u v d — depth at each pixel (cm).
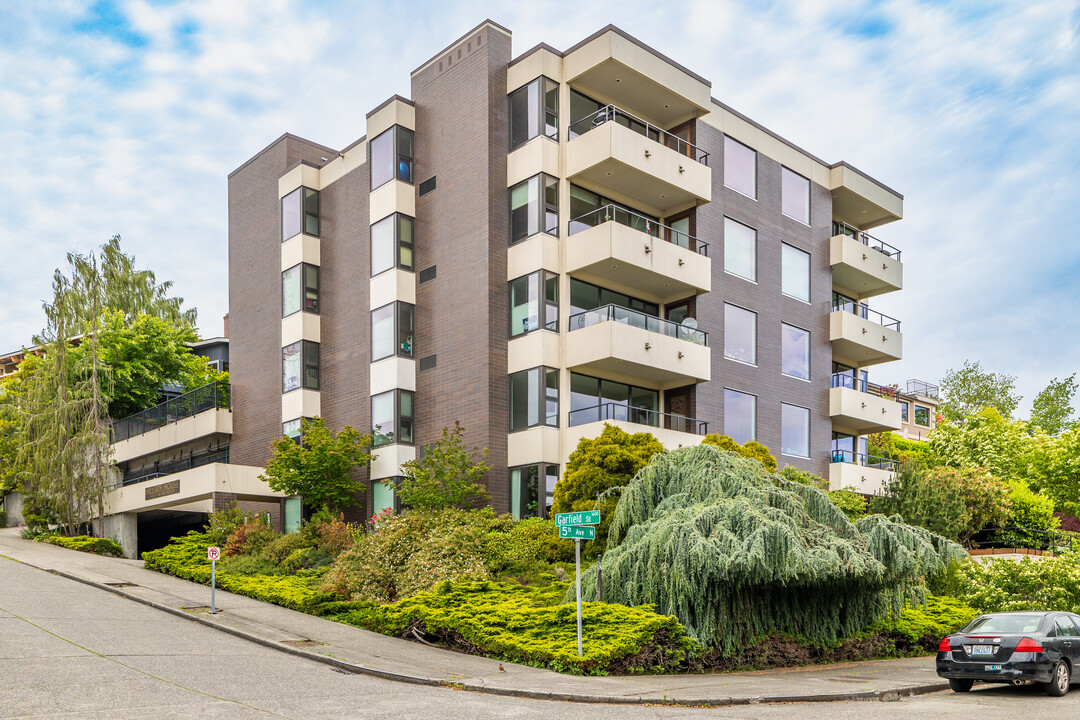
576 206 2900
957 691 1562
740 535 1656
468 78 2984
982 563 2822
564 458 2711
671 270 2859
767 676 1589
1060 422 5594
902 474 3145
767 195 3416
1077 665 1562
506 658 1641
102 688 1234
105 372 3800
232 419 3688
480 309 2825
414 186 3145
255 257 3697
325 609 2089
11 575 2503
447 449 2672
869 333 3712
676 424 3012
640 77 2891
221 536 2898
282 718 1095
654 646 1578
